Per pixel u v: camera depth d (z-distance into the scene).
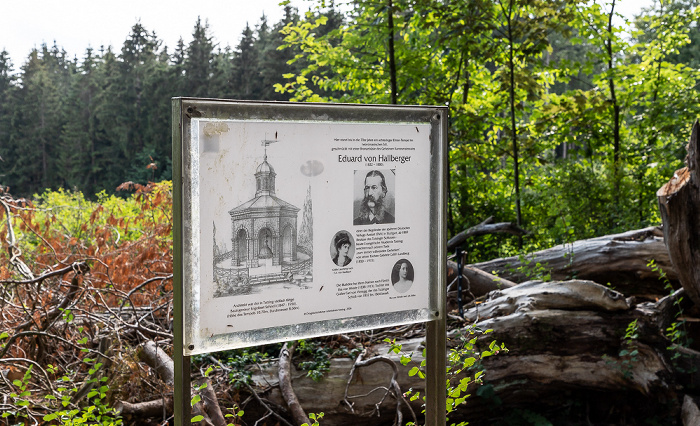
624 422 4.95
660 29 11.34
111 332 4.23
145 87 49.91
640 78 11.36
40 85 51.12
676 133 10.93
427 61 11.12
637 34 11.10
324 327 2.98
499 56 11.39
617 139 11.30
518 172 11.86
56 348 4.69
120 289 5.56
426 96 11.30
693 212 5.04
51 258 5.89
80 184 46.19
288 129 2.82
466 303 6.43
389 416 4.55
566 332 4.86
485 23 10.94
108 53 54.81
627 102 11.23
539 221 10.08
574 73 11.57
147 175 44.50
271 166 2.79
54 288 4.97
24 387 3.54
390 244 3.12
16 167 48.03
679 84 11.21
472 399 4.81
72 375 4.27
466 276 6.62
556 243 9.12
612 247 6.80
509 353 4.81
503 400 4.89
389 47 10.75
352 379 4.49
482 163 11.90
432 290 3.26
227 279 2.73
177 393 2.68
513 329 4.86
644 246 6.65
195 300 2.68
